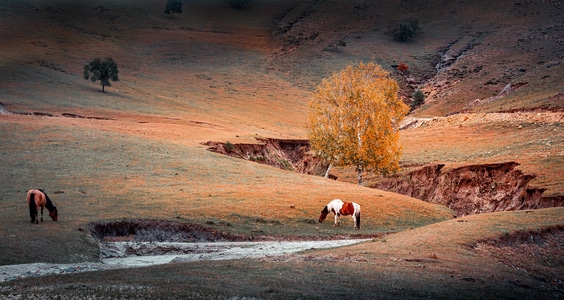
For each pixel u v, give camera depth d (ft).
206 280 59.00
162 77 528.63
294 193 161.79
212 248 103.76
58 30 616.39
